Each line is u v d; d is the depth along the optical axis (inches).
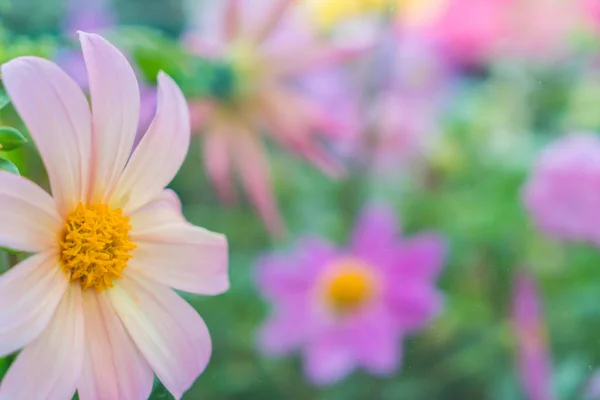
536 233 27.9
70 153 13.9
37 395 12.9
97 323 14.8
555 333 27.0
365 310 27.1
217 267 16.4
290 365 27.1
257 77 25.1
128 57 22.4
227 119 25.1
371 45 27.4
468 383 26.9
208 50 24.8
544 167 26.5
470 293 27.9
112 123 14.6
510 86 30.2
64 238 14.6
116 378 14.4
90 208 15.0
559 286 27.7
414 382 26.9
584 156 26.3
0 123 19.2
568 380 26.1
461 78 30.2
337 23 27.2
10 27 23.9
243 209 27.9
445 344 27.3
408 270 27.2
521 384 26.3
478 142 29.4
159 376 14.8
